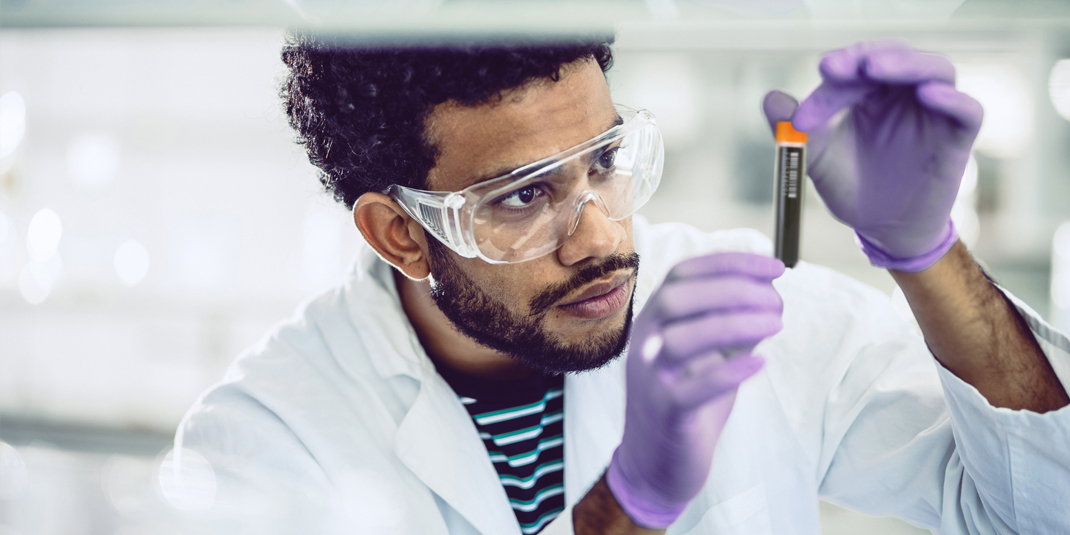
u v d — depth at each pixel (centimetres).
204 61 482
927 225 82
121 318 495
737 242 138
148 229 501
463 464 111
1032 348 88
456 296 105
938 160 79
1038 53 132
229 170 496
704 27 72
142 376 487
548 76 90
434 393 114
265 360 120
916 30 72
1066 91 397
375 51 93
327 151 112
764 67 475
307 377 118
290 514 103
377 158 100
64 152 487
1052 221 427
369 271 127
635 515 84
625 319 104
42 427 430
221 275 503
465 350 116
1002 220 439
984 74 397
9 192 479
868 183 84
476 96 89
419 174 98
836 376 120
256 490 104
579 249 95
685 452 78
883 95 81
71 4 67
